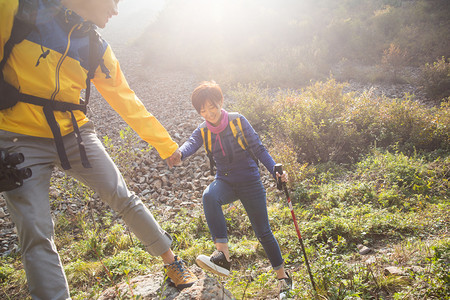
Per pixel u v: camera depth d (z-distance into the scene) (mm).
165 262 2186
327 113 7238
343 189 5145
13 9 1482
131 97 2164
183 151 2385
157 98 11500
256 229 2457
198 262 2135
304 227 4039
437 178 5277
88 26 1767
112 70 2025
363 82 11242
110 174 1921
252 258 3574
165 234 2121
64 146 1825
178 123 8578
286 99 8375
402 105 7352
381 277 2584
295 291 2324
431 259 2523
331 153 6547
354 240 3834
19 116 1646
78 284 3342
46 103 1707
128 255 3762
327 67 12578
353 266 2822
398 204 4734
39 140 1726
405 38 13438
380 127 7098
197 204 5484
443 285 2207
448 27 13234
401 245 3379
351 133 6695
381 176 5504
